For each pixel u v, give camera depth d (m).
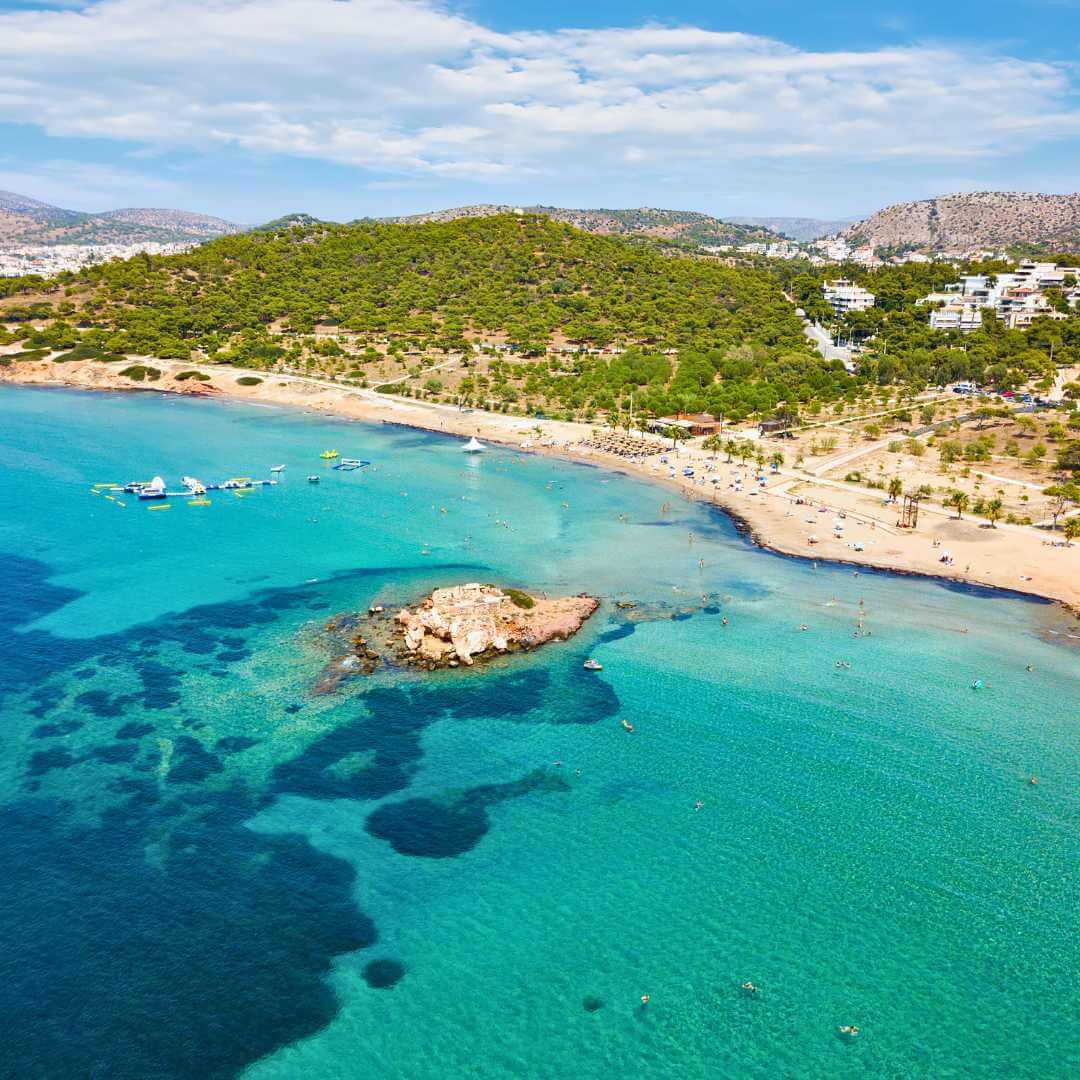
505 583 129.12
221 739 87.50
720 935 64.81
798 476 188.25
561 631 113.19
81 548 141.75
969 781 83.31
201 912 65.50
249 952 62.22
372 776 82.56
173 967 60.72
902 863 72.44
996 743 89.69
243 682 98.62
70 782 79.75
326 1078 53.50
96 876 68.50
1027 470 183.75
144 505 167.38
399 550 143.25
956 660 107.50
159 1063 53.91
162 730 88.69
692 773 84.12
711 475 190.62
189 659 103.81
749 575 134.75
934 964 62.44
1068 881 70.62
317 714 92.69
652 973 61.44
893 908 67.56
